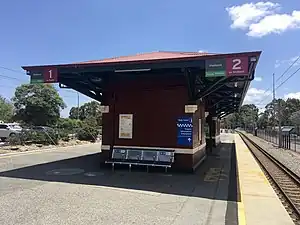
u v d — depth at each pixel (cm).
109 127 1377
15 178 1052
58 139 2659
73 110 9450
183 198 813
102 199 781
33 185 938
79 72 1224
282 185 1159
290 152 2669
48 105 5316
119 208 701
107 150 1369
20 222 589
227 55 1027
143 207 715
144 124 1331
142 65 1143
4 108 6631
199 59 1055
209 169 1384
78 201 755
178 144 1277
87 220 609
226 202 779
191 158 1259
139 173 1212
